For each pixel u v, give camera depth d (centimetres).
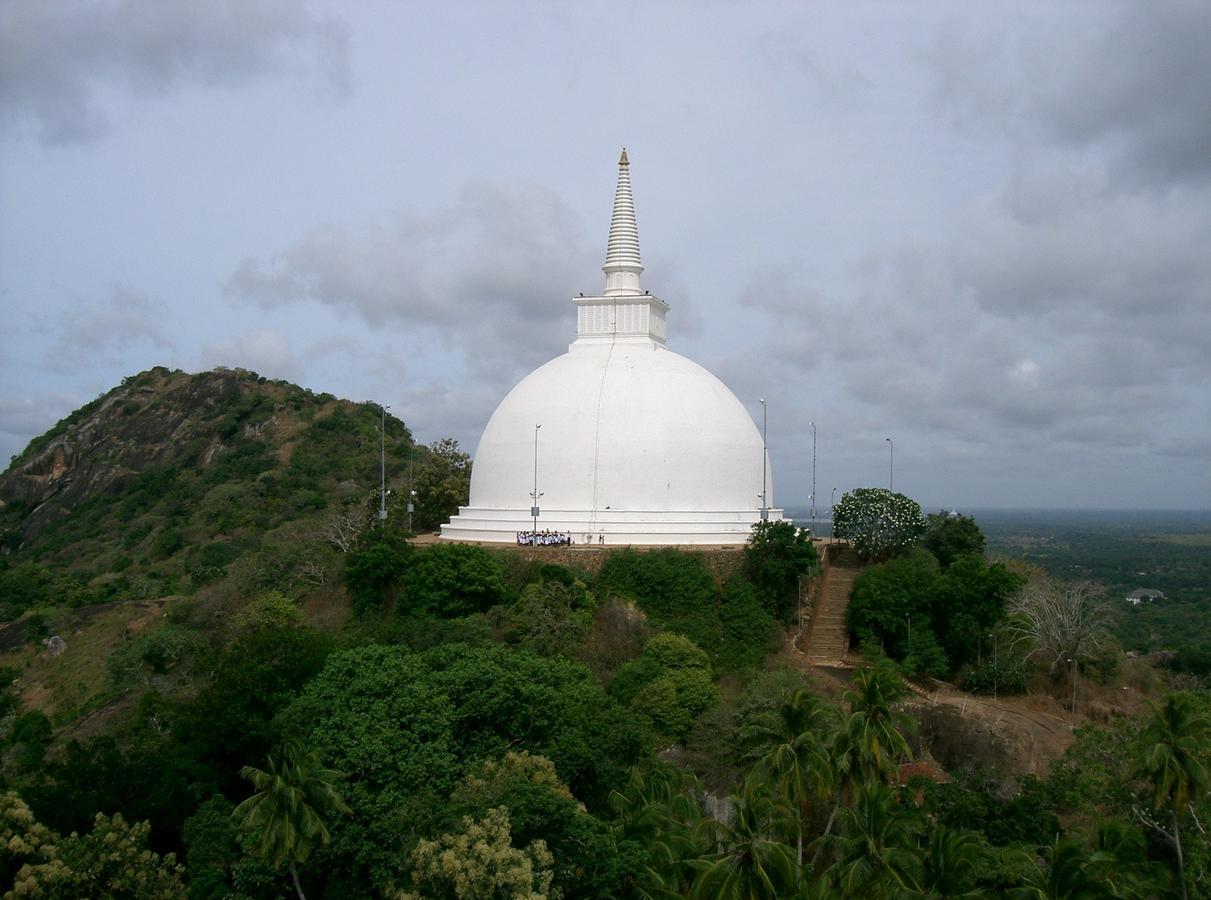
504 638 6431
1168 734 4750
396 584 7081
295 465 15212
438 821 3997
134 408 17562
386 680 4872
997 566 7281
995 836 4975
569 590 6788
